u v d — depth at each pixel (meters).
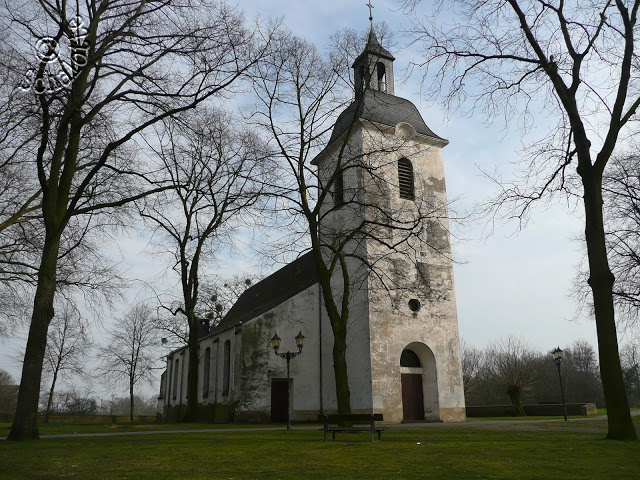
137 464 9.96
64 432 21.00
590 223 14.33
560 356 27.86
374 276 26.88
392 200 29.27
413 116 32.09
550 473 8.60
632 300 24.47
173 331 43.41
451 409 27.66
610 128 14.46
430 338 28.23
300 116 21.84
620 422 13.23
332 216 30.95
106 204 17.05
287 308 28.89
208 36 16.12
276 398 28.03
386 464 9.72
